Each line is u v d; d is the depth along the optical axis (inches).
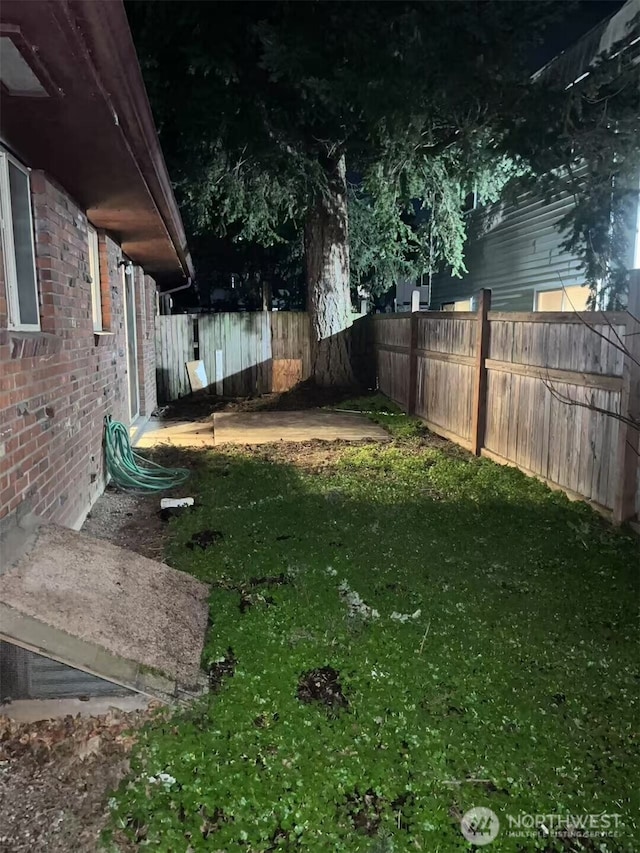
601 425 202.8
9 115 126.0
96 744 97.3
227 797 86.7
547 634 131.3
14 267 143.9
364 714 103.1
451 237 535.5
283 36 312.8
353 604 143.6
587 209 296.4
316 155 457.4
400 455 298.5
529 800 87.3
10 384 125.9
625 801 87.5
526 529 193.3
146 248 325.1
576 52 382.6
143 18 327.6
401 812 85.1
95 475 222.4
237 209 531.5
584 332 211.6
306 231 539.2
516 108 278.1
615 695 110.5
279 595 146.3
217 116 388.8
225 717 101.9
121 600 121.0
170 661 110.4
